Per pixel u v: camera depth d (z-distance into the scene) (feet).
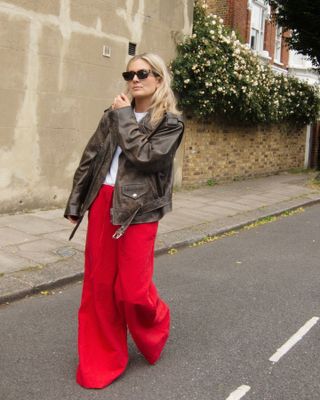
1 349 12.57
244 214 30.76
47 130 26.91
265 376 11.68
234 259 21.83
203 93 35.09
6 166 25.21
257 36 60.75
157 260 21.18
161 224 26.45
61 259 19.19
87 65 28.50
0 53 24.07
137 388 10.92
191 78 35.12
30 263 18.48
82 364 10.93
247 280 18.92
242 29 55.83
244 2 55.57
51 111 26.94
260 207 33.40
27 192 26.43
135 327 11.18
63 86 27.35
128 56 31.27
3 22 23.98
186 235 24.53
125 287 10.49
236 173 44.42
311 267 21.07
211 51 35.06
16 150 25.54
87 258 10.94
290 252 23.44
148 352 11.65
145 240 10.44
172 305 16.02
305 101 51.57
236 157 44.04
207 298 16.79
